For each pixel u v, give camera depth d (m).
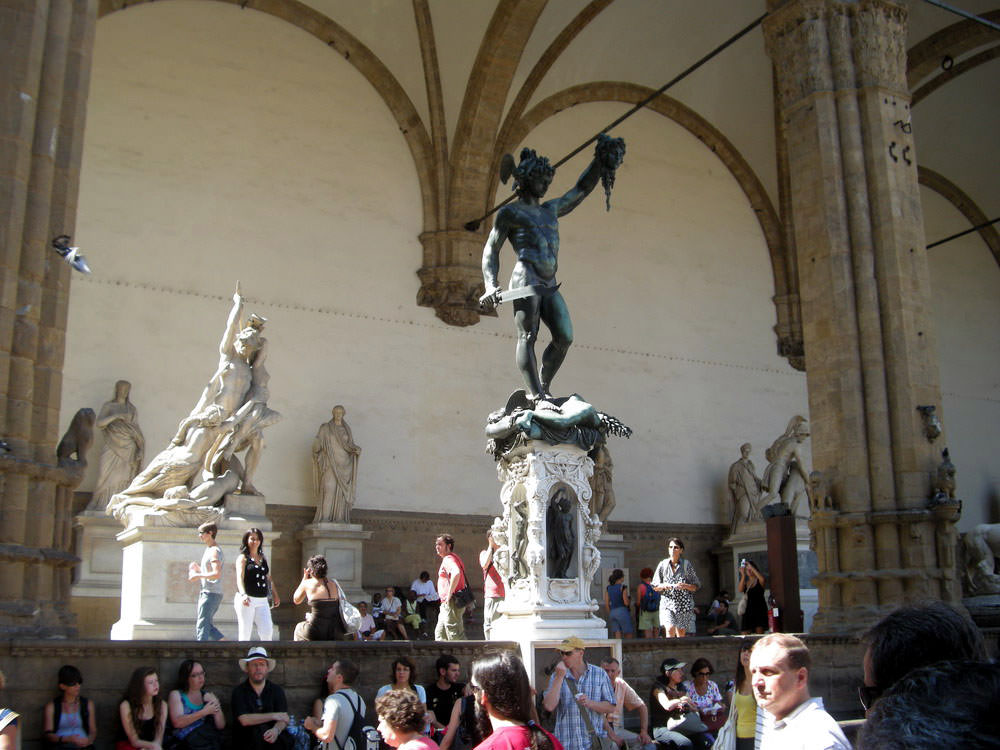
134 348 22.70
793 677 4.68
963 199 35.53
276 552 23.38
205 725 9.70
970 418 34.31
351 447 23.95
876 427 17.27
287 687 10.63
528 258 11.06
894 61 18.69
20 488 10.39
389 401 25.42
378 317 25.73
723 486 29.59
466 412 26.33
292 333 24.59
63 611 10.88
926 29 29.19
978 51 30.78
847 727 9.18
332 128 26.08
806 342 18.16
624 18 28.27
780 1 19.06
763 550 27.31
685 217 30.95
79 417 14.66
